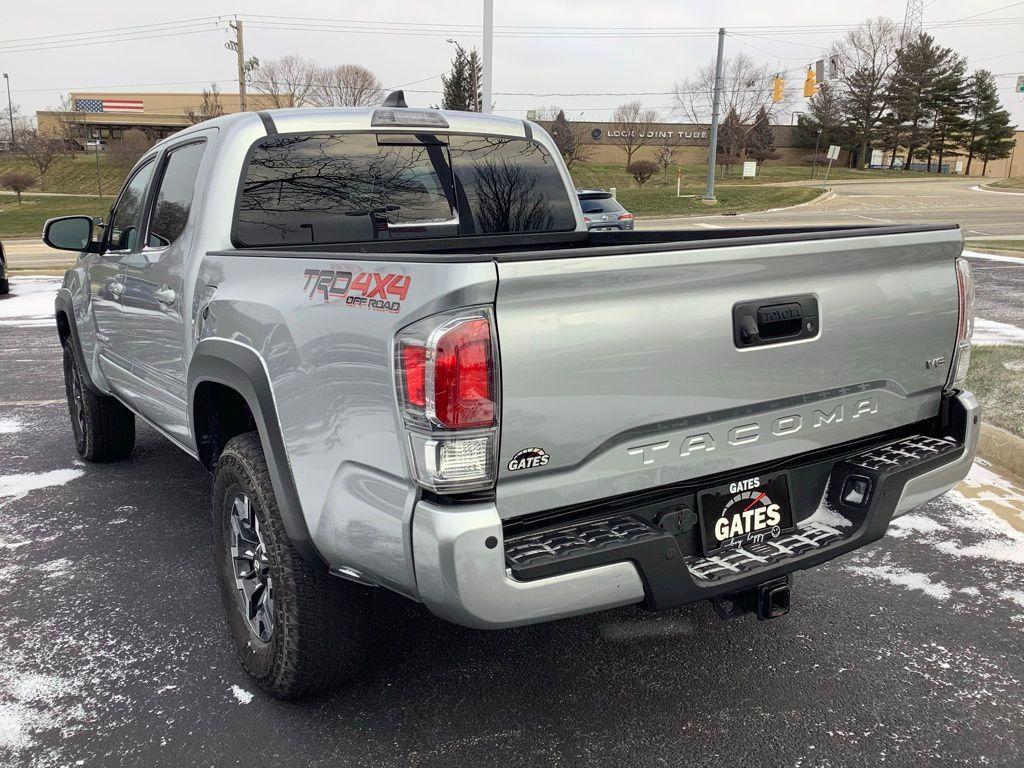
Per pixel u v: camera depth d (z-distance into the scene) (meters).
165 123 84.94
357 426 2.22
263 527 2.65
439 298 1.95
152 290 3.63
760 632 3.23
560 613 2.09
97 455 5.28
